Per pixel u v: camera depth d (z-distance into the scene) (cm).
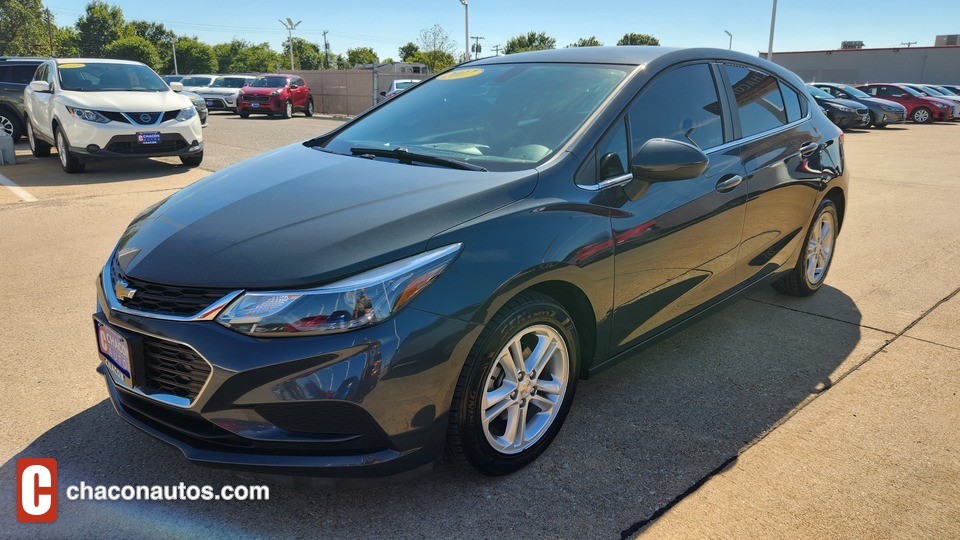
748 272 367
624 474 256
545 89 315
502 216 236
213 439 213
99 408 297
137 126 899
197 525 225
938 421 296
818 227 437
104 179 881
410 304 209
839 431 287
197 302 209
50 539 218
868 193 859
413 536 221
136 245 243
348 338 202
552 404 264
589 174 267
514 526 226
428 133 313
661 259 293
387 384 206
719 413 302
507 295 228
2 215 660
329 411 205
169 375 217
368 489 235
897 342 382
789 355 365
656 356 364
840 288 478
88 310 414
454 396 225
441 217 228
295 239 219
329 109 2906
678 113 315
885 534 223
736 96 357
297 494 242
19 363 340
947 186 911
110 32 9594
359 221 225
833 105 1858
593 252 257
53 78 956
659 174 264
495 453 244
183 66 10062
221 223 237
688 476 255
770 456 268
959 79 3981
